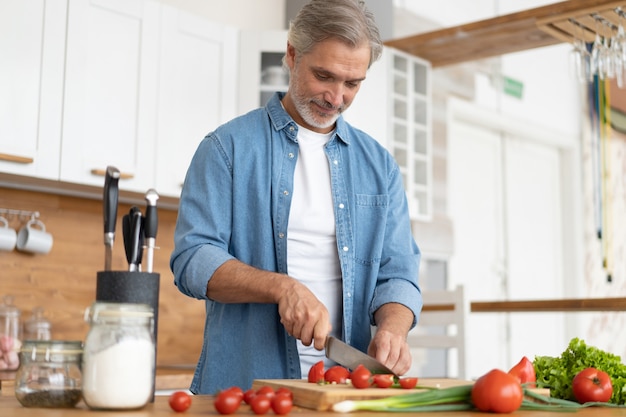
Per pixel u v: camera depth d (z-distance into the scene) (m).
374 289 1.72
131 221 1.33
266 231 1.67
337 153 1.74
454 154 5.25
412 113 4.12
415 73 4.23
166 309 3.51
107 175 1.30
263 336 1.63
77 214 3.25
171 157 3.20
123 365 1.15
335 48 1.57
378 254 1.73
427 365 4.57
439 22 4.88
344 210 1.71
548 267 6.05
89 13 2.97
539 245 5.97
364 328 1.71
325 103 1.63
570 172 6.16
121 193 3.17
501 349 5.58
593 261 6.27
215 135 1.70
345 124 1.78
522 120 5.62
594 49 3.60
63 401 1.20
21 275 3.06
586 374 1.42
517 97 5.61
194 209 1.64
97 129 2.97
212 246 1.58
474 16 5.26
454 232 4.89
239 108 3.44
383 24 4.41
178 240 1.62
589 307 3.07
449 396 1.20
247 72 3.46
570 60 3.75
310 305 1.40
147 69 3.13
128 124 3.06
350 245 1.70
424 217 4.15
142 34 3.12
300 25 1.62
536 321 5.91
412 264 1.74
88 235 3.28
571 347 1.55
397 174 1.82
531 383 1.36
